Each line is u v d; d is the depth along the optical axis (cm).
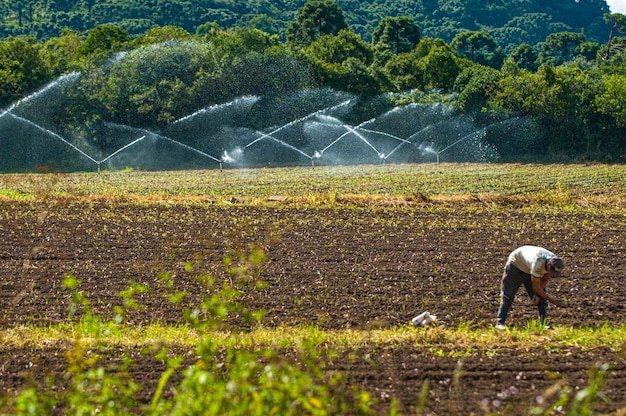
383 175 14812
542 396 3450
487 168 16875
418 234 7875
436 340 4416
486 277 6203
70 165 19588
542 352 4188
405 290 5822
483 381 3788
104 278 6109
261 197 10388
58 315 5219
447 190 12450
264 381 2948
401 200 10031
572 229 8269
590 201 10300
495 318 5194
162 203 9762
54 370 3966
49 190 10094
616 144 19825
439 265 6600
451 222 8588
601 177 14850
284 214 9044
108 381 3161
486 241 7606
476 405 3484
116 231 7856
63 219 8475
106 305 5406
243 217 8781
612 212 9681
